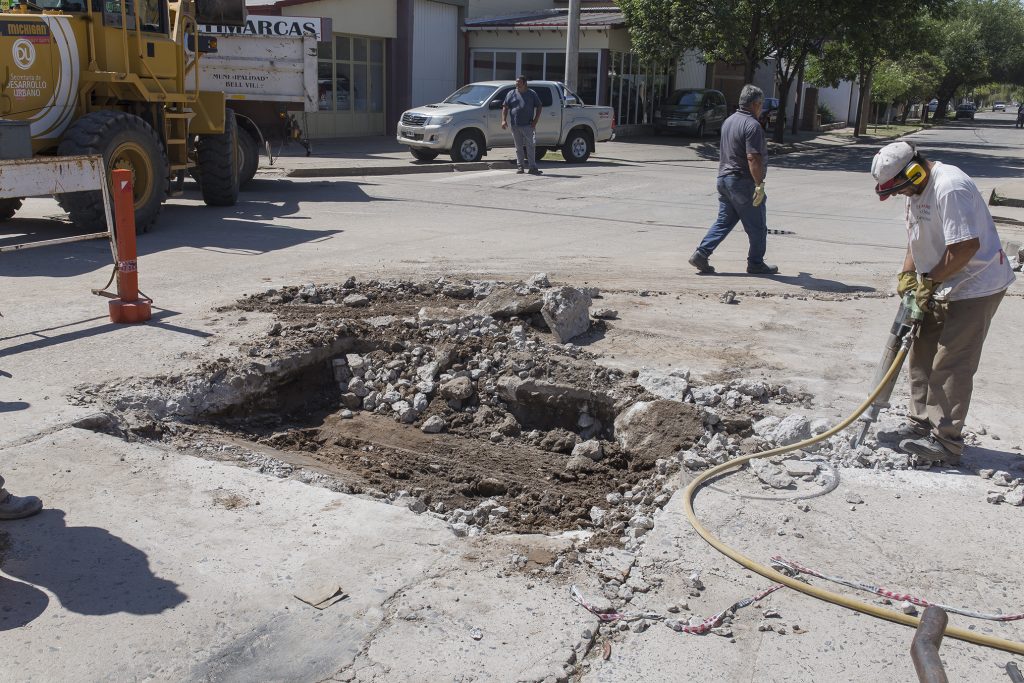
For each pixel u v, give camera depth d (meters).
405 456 5.64
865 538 4.17
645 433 5.48
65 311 7.23
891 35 31.56
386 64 29.77
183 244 10.45
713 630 3.47
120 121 10.63
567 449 5.80
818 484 4.69
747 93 9.27
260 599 3.56
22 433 4.89
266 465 5.04
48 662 3.16
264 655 3.24
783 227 13.54
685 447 5.29
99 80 11.12
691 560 3.95
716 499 4.53
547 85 22.23
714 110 34.41
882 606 3.66
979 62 72.25
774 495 4.58
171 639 3.31
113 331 6.74
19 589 3.56
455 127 20.81
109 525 4.05
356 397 6.42
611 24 30.48
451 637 3.37
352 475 5.23
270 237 11.13
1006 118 94.81
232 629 3.38
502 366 6.53
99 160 7.31
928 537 4.19
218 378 5.96
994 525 4.31
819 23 26.72
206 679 3.12
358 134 29.27
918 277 4.94
